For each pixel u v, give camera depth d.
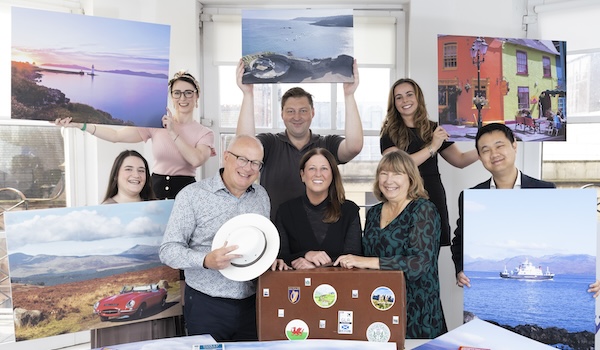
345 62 2.44
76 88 2.13
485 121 2.43
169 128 2.40
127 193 2.29
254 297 2.02
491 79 2.42
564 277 1.85
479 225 1.88
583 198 1.84
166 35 2.29
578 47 2.66
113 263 2.09
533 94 2.46
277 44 2.45
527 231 1.86
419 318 1.98
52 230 2.00
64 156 2.67
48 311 1.99
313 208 2.07
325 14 2.43
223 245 1.75
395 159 1.98
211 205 1.97
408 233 1.92
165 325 2.29
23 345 2.52
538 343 1.61
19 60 2.03
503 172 2.27
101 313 2.07
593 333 1.84
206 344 1.62
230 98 3.10
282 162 2.73
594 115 2.66
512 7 2.79
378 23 3.02
